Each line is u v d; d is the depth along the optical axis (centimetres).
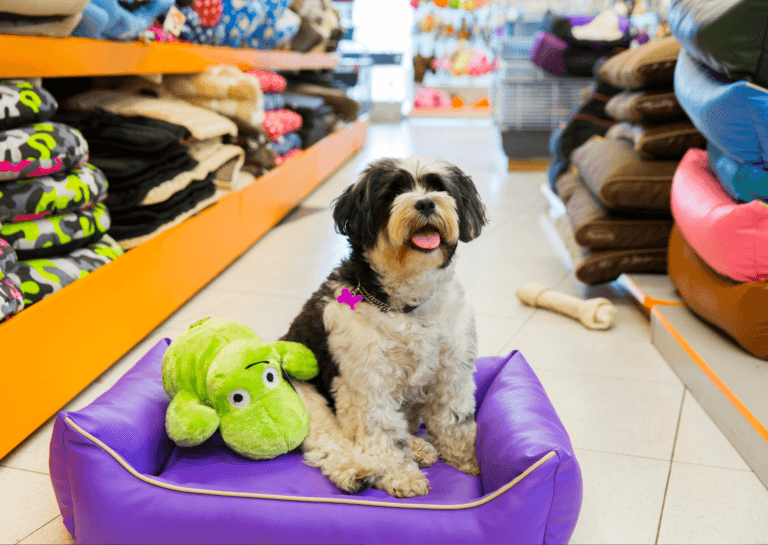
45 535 147
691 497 159
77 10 209
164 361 156
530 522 127
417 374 153
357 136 705
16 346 171
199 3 331
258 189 369
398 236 142
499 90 619
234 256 337
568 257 360
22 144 187
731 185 204
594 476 168
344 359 152
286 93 560
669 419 195
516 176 586
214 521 130
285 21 459
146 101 294
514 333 261
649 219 283
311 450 155
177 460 156
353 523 128
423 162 156
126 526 132
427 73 1041
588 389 214
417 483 143
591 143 367
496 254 367
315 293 173
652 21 535
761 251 188
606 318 261
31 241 194
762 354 198
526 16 584
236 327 161
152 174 260
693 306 231
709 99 195
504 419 151
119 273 221
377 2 1005
